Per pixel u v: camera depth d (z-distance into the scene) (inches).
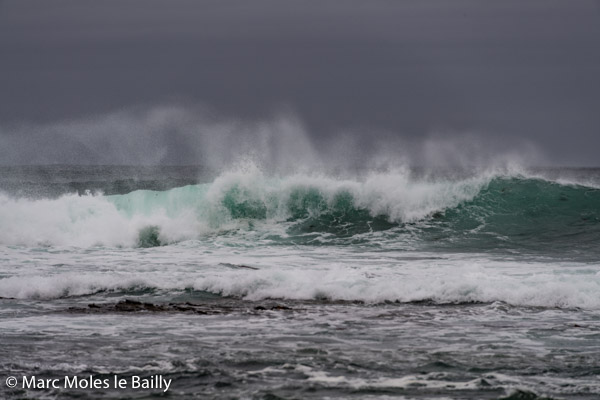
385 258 2955.2
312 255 3053.6
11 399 1151.0
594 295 2050.9
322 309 1950.1
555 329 1701.5
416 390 1195.9
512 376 1280.8
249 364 1353.3
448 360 1390.3
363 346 1509.6
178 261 2842.0
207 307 1967.3
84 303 2031.3
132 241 3486.7
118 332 1637.6
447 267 2630.4
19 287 2158.0
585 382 1245.1
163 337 1585.9
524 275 2383.1
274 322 1771.7
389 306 2003.0
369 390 1194.0
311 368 1327.5
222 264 2726.4
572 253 3117.6
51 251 3193.9
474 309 1958.7
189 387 1212.5
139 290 2183.8
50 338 1571.1
